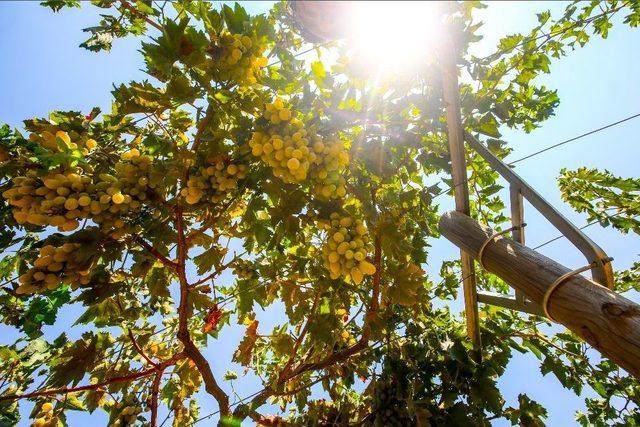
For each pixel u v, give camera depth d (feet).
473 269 9.20
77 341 9.45
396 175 10.53
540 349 11.47
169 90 7.68
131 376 9.31
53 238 7.57
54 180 7.27
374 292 10.02
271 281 11.07
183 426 12.38
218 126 8.47
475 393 9.71
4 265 9.36
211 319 10.93
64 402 9.85
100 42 10.72
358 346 10.71
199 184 8.56
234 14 7.38
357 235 8.05
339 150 7.91
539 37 11.55
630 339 4.39
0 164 8.16
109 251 8.50
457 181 8.39
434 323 12.09
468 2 6.35
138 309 10.98
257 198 9.26
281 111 7.70
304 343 13.12
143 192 8.35
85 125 9.39
